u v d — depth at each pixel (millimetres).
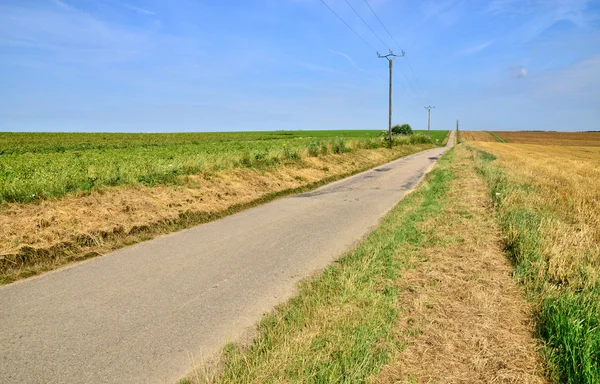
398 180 16234
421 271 5062
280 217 8953
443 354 3164
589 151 47594
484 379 2857
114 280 5012
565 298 3865
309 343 3209
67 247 6008
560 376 2865
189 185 10133
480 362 3021
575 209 8500
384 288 4496
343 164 20344
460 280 4684
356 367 2926
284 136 72625
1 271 5117
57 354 3322
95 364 3189
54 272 5281
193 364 3197
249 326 3846
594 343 3004
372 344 3283
